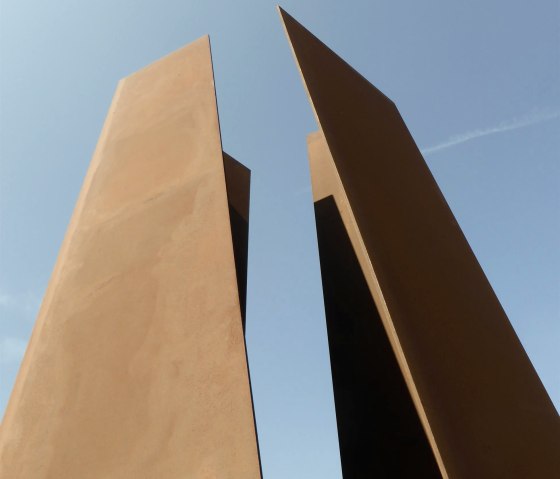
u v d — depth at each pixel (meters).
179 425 2.87
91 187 5.27
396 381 5.12
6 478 3.21
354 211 3.70
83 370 3.55
